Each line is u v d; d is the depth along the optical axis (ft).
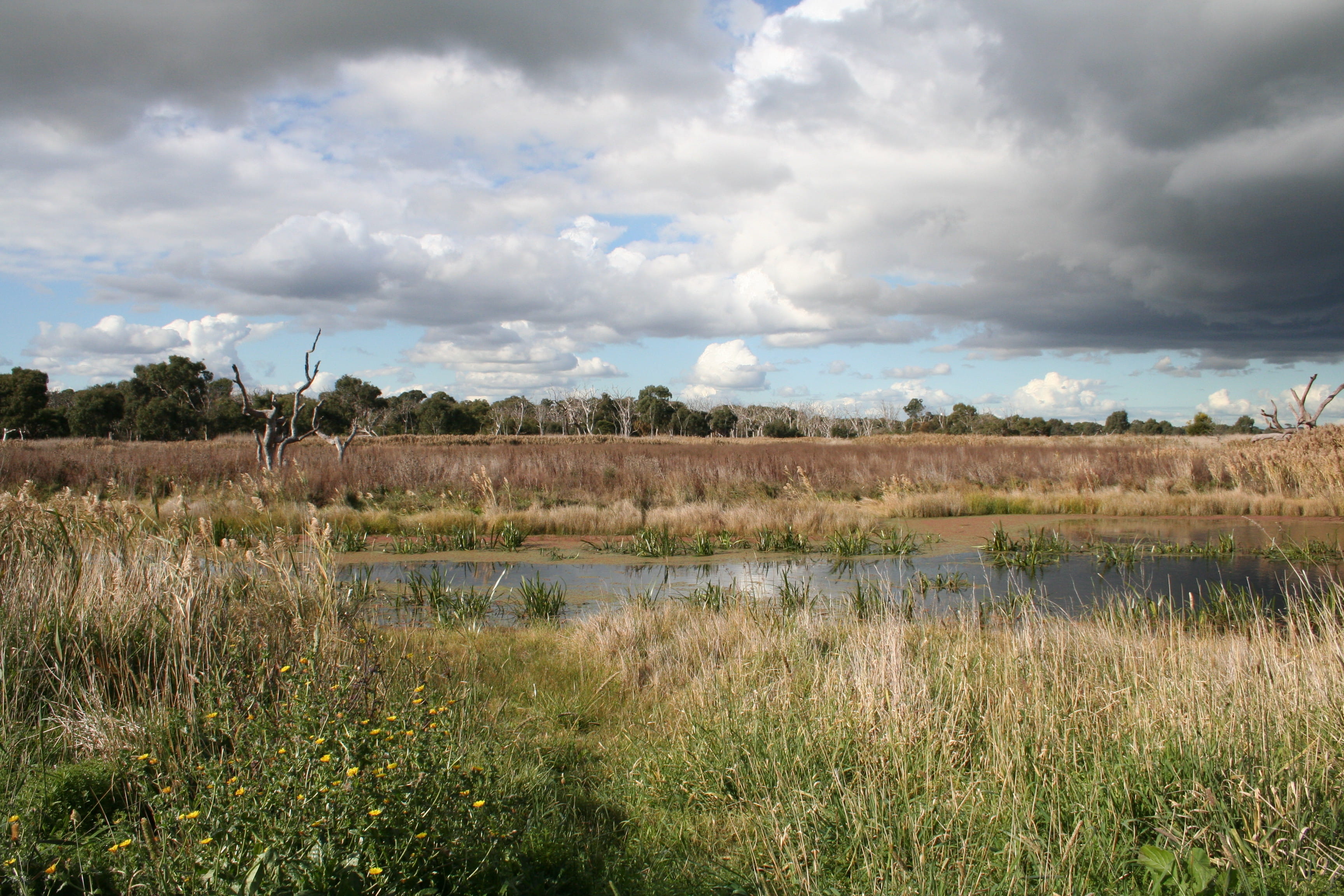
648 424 328.49
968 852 9.43
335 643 15.08
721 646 20.48
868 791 10.80
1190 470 69.77
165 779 9.84
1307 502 56.85
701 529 50.19
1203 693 13.00
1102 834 9.44
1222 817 9.35
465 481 63.21
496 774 11.60
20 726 12.20
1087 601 30.45
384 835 8.27
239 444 112.37
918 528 52.54
